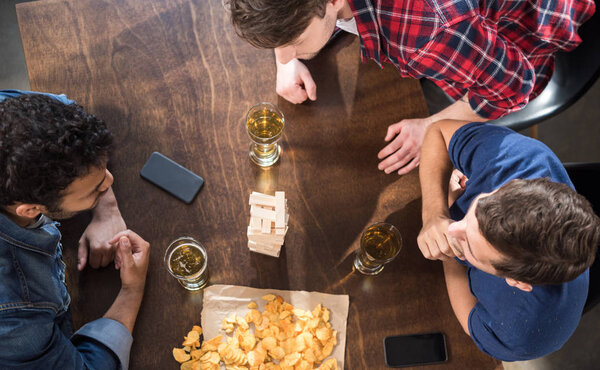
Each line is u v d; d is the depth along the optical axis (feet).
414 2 3.27
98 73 4.24
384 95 4.32
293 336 3.70
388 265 3.92
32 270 3.39
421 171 4.03
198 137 4.15
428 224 3.78
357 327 3.78
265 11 2.79
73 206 3.28
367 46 3.75
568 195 2.62
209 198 4.02
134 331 3.70
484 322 3.44
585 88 4.93
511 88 3.85
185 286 3.81
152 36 4.33
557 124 7.38
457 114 4.42
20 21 4.30
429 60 3.56
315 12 2.89
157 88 4.24
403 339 3.75
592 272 3.95
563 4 4.06
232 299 3.77
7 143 2.76
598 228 2.60
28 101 2.92
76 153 2.90
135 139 4.12
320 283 3.87
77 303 3.76
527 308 3.19
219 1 4.42
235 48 4.33
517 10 3.93
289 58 3.52
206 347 3.62
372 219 4.03
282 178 4.09
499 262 2.80
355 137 4.21
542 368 6.29
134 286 3.72
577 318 3.21
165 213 3.98
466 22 3.31
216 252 3.91
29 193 2.91
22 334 3.19
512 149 3.46
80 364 3.41
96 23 4.33
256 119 4.11
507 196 2.69
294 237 3.96
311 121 4.23
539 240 2.54
